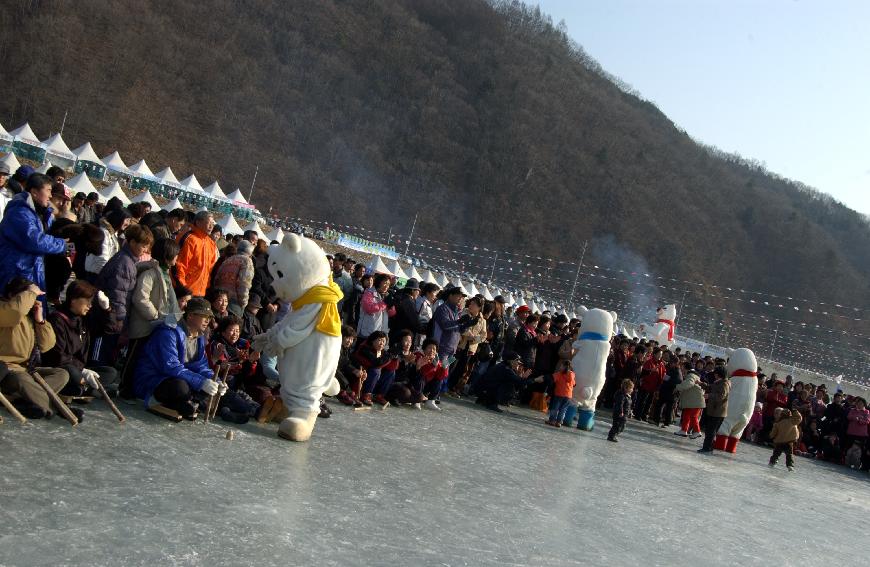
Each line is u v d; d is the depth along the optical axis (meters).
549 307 50.34
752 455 16.80
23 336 6.04
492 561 5.08
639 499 8.49
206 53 101.94
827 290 104.75
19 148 41.78
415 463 7.55
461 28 140.50
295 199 90.81
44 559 3.74
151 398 7.14
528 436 11.32
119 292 7.14
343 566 4.40
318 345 7.43
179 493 5.07
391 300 12.12
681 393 17.30
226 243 12.37
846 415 19.38
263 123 98.38
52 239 6.93
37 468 4.97
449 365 12.75
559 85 135.88
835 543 8.64
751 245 114.19
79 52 89.25
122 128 85.31
